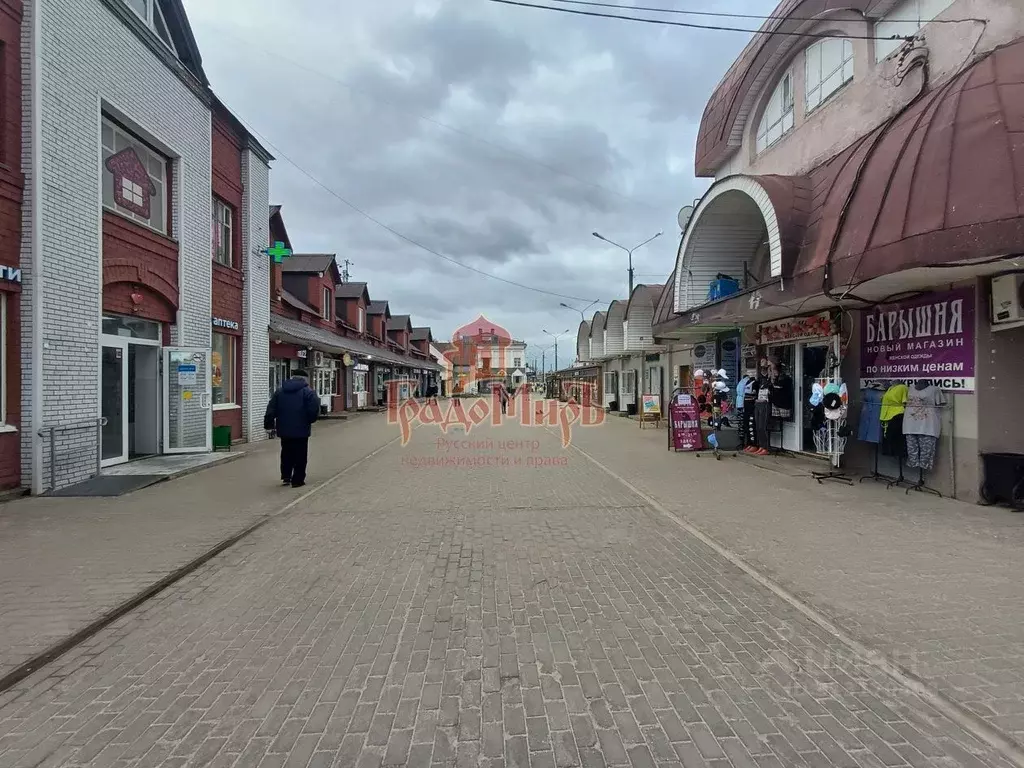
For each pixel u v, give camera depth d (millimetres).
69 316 8562
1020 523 6371
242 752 2699
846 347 9664
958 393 7461
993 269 6613
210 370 12266
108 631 4035
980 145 6012
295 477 9188
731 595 4551
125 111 9984
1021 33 6918
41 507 7520
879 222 6910
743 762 2592
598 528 6602
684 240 13570
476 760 2627
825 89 10562
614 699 3111
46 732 2877
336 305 32812
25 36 7922
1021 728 2797
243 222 15633
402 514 7363
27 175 7930
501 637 3859
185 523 6828
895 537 5934
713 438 13469
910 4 8648
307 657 3623
